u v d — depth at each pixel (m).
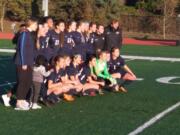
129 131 8.79
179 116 10.19
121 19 47.81
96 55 13.18
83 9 46.19
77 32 13.26
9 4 49.12
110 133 8.61
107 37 15.21
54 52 12.30
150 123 9.46
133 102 11.66
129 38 41.91
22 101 10.45
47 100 10.97
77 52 13.22
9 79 15.20
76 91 11.88
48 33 12.18
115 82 13.02
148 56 25.25
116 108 10.87
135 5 52.16
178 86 14.52
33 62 10.39
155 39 41.94
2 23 47.56
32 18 10.38
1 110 10.35
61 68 11.42
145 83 15.00
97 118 9.80
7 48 27.58
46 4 22.66
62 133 8.52
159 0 48.12
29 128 8.83
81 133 8.56
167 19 45.41
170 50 30.36
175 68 19.59
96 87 12.41
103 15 46.69
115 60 13.38
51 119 9.61
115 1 47.72
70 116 9.93
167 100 12.03
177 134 8.66
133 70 18.55
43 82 10.91
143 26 47.31
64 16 46.31
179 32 45.25
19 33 10.30
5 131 8.59
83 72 12.29
